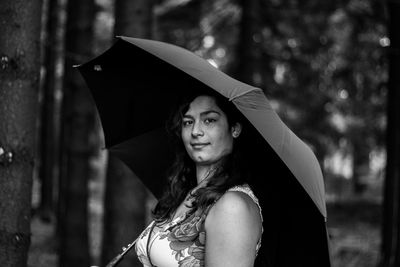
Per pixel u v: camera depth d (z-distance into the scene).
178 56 2.42
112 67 2.84
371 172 22.77
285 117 10.66
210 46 11.14
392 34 7.77
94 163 22.64
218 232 2.31
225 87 2.26
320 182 2.35
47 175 14.45
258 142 2.53
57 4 12.10
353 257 10.55
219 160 2.54
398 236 7.40
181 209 2.59
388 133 7.92
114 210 5.70
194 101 2.52
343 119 12.85
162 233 2.45
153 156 3.24
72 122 7.58
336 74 10.80
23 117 2.88
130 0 5.50
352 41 10.45
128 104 3.05
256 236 2.36
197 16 9.88
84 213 7.66
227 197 2.34
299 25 10.25
